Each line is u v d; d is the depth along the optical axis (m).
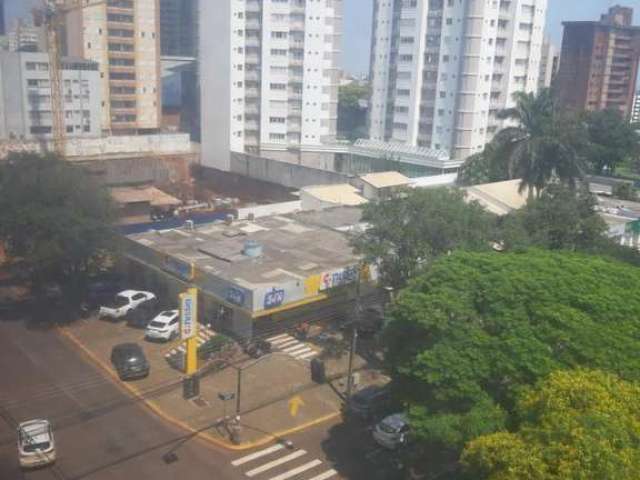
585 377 21.38
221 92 95.12
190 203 82.12
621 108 163.75
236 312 43.00
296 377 38.00
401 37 97.69
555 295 26.22
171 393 35.28
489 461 19.86
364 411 33.41
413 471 29.05
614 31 152.62
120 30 105.75
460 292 27.36
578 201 45.50
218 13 93.50
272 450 30.45
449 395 24.44
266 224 56.66
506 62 95.62
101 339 41.97
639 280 28.39
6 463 28.41
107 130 108.06
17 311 46.41
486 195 61.09
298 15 96.19
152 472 28.25
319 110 100.44
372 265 42.28
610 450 18.19
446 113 94.75
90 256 47.81
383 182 70.69
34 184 43.38
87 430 31.34
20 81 90.44
